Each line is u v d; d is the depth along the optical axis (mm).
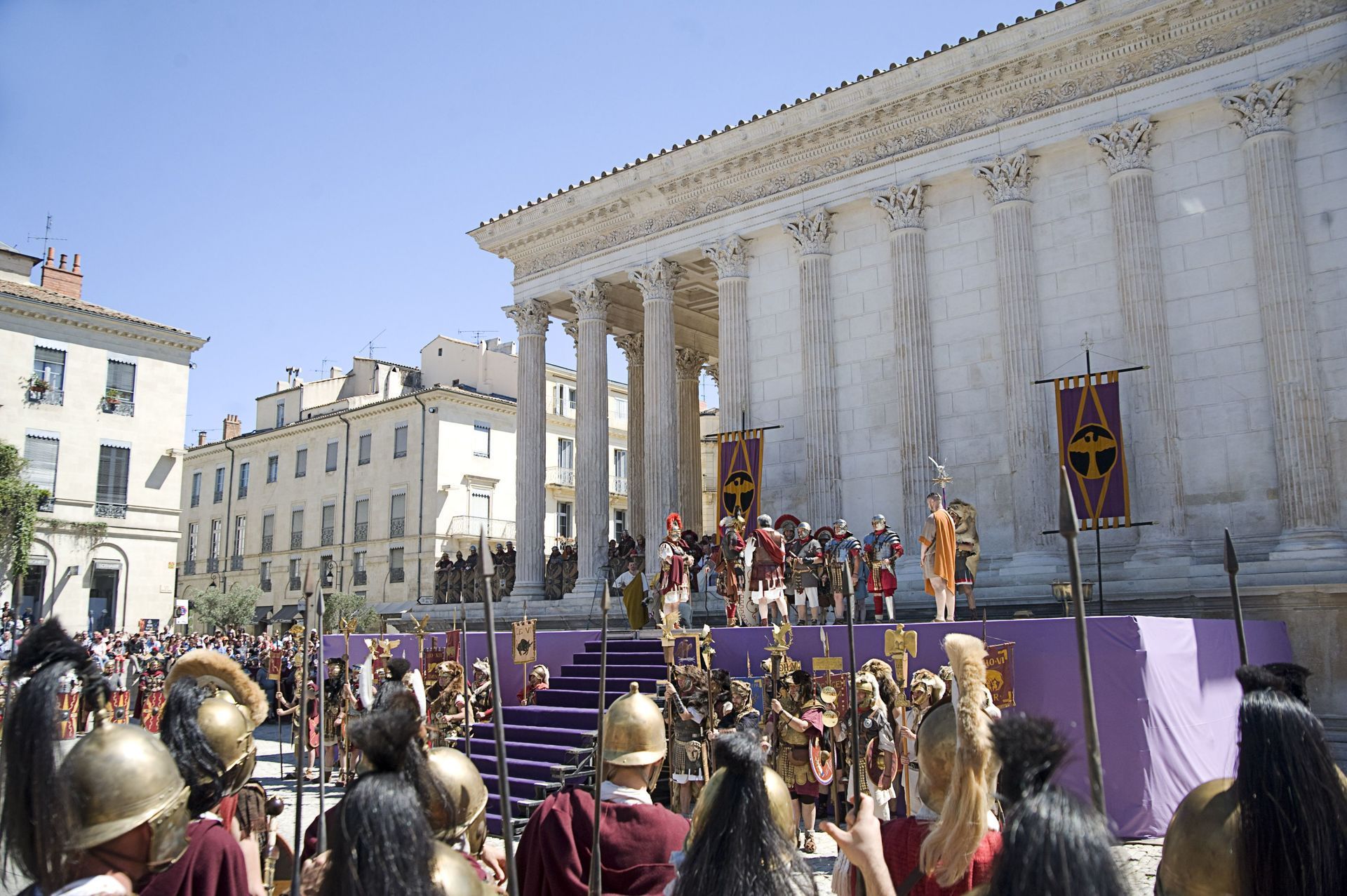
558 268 31688
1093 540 21375
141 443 46312
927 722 5129
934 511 18062
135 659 29719
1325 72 20016
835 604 19953
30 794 4582
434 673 18641
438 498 50625
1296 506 19109
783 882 4344
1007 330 22750
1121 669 13203
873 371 25141
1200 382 20797
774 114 26375
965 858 4512
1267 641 17344
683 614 22453
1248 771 4438
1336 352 19375
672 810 13844
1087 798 3598
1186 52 21484
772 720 13359
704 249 28219
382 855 3650
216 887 4945
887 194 24953
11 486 39938
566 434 57812
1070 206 22719
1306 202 20000
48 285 46812
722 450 26328
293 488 57844
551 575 31094
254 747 6320
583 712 17891
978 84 23688
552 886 5645
